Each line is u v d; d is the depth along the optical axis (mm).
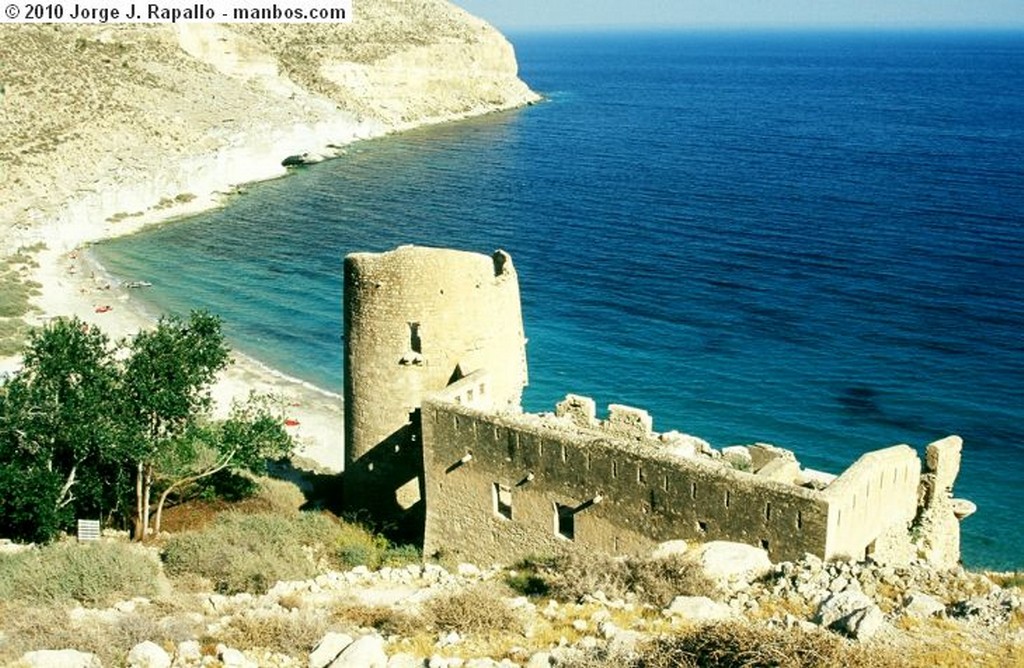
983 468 57938
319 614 20703
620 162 165625
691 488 25797
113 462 33219
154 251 104875
